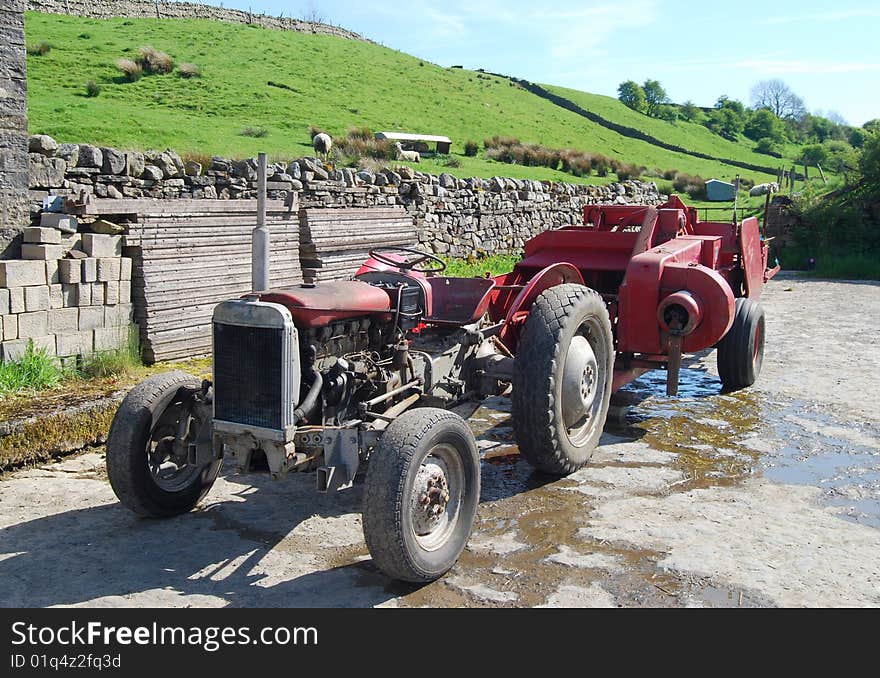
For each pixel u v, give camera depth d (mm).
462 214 14016
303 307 3955
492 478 5020
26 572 3752
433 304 5473
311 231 9383
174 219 7578
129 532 4227
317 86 37812
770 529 4188
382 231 10844
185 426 4461
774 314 11398
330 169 11477
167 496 4355
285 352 3809
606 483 4898
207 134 19797
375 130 29859
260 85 33781
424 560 3539
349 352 4391
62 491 4812
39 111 19031
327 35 56375
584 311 4895
